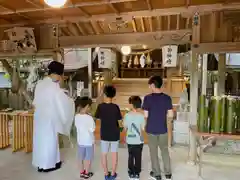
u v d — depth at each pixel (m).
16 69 6.29
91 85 7.77
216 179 3.27
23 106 6.23
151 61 10.60
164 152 3.13
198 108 3.74
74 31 5.14
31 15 4.63
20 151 4.43
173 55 5.29
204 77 5.54
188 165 3.78
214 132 3.24
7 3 3.85
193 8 3.96
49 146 3.46
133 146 3.11
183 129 4.95
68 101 3.61
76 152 4.39
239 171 3.56
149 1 3.77
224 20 3.87
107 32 4.92
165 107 3.03
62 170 3.54
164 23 4.93
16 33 4.98
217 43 3.87
